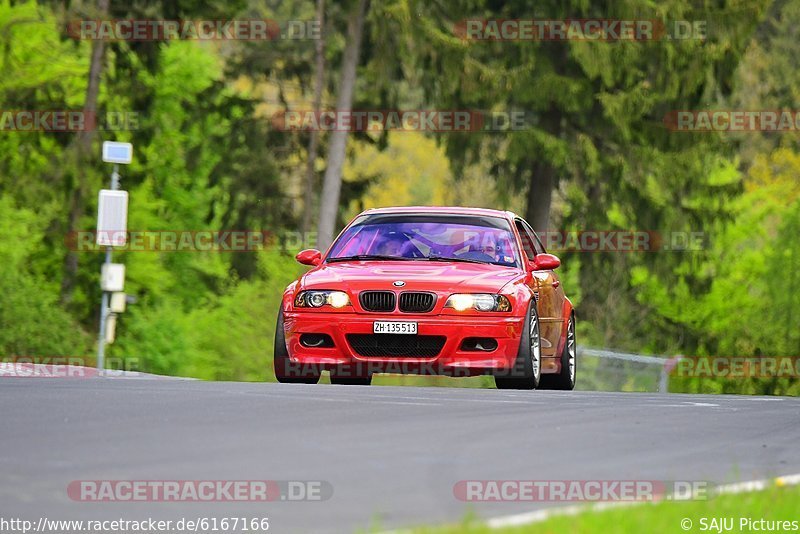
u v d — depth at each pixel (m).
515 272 47.56
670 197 137.12
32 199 131.62
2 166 134.62
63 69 138.12
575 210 135.88
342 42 146.75
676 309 166.62
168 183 177.12
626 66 129.50
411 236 49.25
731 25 132.50
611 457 27.39
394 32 132.75
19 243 124.50
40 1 133.25
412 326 44.72
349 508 20.72
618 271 144.00
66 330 115.12
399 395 39.47
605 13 132.00
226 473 23.27
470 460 25.92
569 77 131.50
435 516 20.16
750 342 168.62
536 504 21.77
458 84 130.75
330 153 141.12
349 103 140.25
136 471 23.14
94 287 140.88
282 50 145.75
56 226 135.00
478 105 134.62
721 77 135.12
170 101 172.12
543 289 49.81
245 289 140.88
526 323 45.91
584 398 41.53
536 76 132.12
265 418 31.39
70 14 132.88
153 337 138.25
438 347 44.91
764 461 28.12
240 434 28.28
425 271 46.22
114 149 72.25
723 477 25.39
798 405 43.78
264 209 146.12
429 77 136.12
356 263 47.84
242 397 36.47
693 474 25.61
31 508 20.08
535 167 137.00
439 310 44.88
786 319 168.25
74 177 132.75
